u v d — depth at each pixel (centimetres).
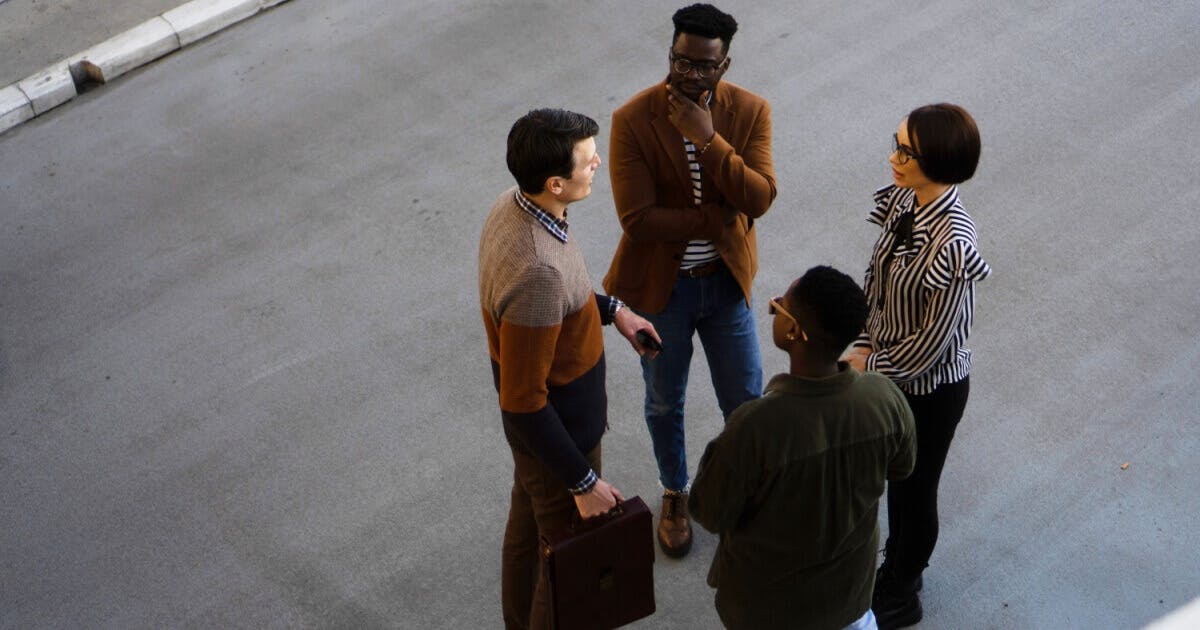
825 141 607
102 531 439
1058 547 397
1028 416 448
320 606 402
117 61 734
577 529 298
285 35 760
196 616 402
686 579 397
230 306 546
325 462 460
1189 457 423
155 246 593
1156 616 372
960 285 296
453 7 765
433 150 639
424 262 562
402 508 437
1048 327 486
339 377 500
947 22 689
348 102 688
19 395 508
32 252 598
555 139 261
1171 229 526
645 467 442
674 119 322
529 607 358
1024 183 563
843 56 671
